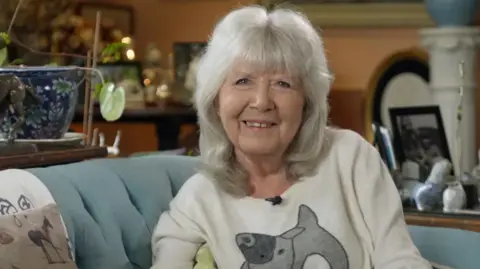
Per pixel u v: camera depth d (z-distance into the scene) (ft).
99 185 5.91
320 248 5.59
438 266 6.26
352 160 5.95
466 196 8.18
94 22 13.57
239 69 5.74
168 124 12.16
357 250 5.69
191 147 13.60
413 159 8.67
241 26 5.82
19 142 5.77
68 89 6.09
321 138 5.95
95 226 5.57
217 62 5.84
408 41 12.78
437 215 7.88
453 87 11.44
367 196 5.82
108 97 6.64
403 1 12.60
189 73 12.17
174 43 13.11
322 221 5.70
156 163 6.74
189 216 5.92
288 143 5.83
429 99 11.79
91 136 6.95
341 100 13.30
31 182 5.36
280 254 5.61
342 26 13.10
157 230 6.02
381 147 8.60
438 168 8.14
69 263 4.91
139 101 12.57
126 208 6.00
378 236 5.72
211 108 6.01
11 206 5.03
